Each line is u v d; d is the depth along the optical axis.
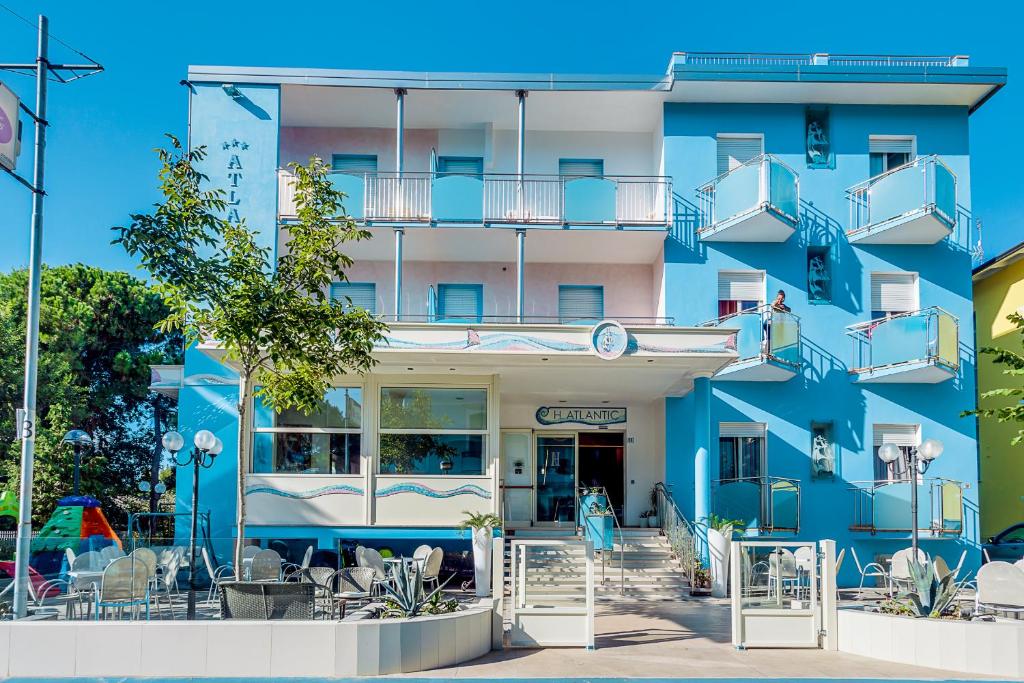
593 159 21.02
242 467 11.33
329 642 9.34
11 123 11.39
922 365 17.88
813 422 19.22
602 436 21.38
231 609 9.69
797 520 17.78
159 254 10.66
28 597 11.62
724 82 18.78
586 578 11.14
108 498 31.44
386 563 14.24
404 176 20.42
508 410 21.23
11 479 24.88
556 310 20.70
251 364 11.70
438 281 20.69
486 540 15.55
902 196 18.50
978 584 11.19
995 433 22.47
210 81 18.83
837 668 9.99
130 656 9.27
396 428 16.52
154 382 18.14
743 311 18.23
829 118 19.91
